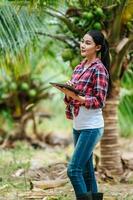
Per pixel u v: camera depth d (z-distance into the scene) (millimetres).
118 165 8359
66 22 8141
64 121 16688
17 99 13164
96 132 5551
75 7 8125
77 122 5594
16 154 10766
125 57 8359
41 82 13219
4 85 13102
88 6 7797
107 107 8320
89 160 5848
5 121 14047
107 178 8094
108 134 8328
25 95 13203
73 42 8422
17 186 7605
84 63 5797
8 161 9773
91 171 5871
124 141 14078
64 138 13625
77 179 5547
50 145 13305
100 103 5500
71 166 5570
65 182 7699
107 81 5621
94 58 5742
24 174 8164
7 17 7715
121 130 14234
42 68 12898
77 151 5555
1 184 7684
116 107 8398
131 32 8133
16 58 7773
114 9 7902
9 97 13133
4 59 7848
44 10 8094
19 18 7781
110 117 8344
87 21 7902
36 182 7523
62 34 8945
